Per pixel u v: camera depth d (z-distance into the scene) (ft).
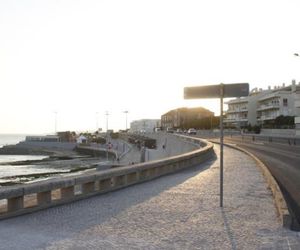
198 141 143.64
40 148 444.55
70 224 28.58
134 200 38.22
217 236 25.31
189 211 32.86
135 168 49.55
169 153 200.03
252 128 341.62
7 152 436.35
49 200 34.71
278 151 124.88
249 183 49.80
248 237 25.07
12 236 25.35
